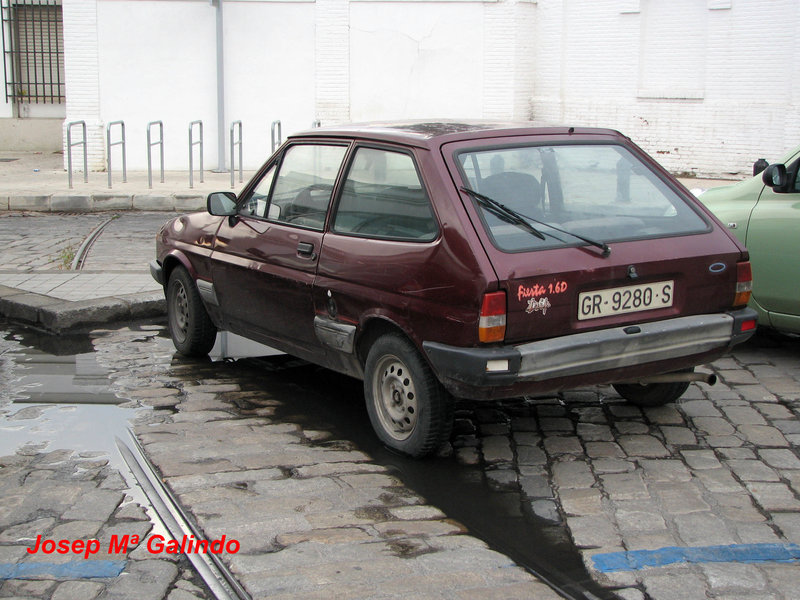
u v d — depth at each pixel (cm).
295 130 1919
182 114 1875
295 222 567
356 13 1894
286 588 358
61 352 719
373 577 366
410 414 490
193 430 541
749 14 1731
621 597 353
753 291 676
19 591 358
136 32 1841
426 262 459
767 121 1738
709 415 559
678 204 518
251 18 1864
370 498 444
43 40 2145
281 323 577
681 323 481
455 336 443
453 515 427
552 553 390
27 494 449
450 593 353
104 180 1723
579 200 493
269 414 571
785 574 368
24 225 1345
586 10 1936
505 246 447
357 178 525
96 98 1855
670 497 443
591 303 459
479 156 486
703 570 372
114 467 485
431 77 1939
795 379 628
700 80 1822
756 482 459
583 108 1970
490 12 1916
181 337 700
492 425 546
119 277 928
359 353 520
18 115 2175
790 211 655
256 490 452
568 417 557
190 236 670
